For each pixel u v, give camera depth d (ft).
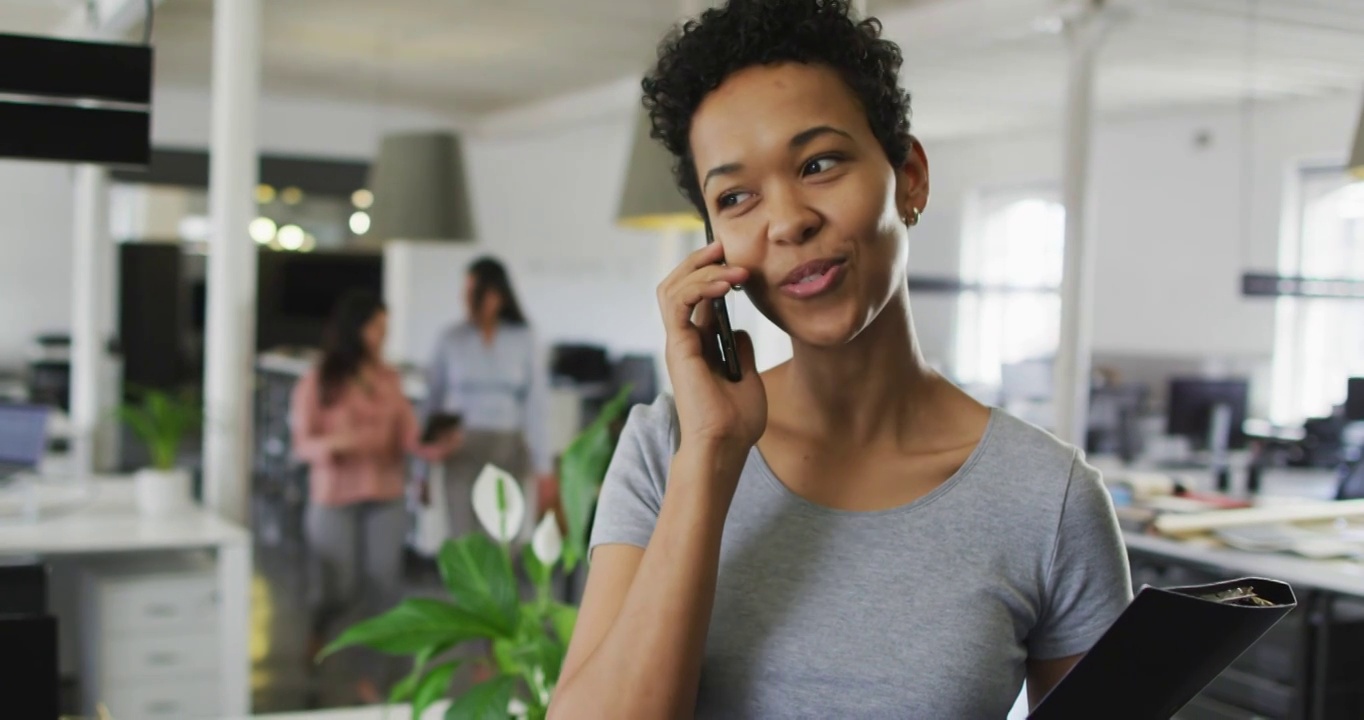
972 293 35.70
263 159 35.78
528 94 34.94
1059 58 25.45
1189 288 30.63
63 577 14.71
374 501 16.93
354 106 37.35
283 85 34.42
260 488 31.58
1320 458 23.00
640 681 2.84
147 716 12.77
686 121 3.15
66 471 20.29
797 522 3.16
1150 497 13.37
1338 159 27.48
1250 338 29.14
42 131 8.02
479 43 28.02
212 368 15.39
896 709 2.98
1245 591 2.90
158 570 13.29
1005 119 33.71
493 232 39.65
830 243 2.93
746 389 3.04
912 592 3.06
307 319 36.73
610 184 41.16
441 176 18.10
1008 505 3.15
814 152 2.94
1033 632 3.28
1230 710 11.12
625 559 3.20
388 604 17.10
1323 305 28.02
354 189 36.83
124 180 33.76
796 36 2.98
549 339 40.32
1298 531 11.55
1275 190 28.71
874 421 3.22
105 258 22.84
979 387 31.22
